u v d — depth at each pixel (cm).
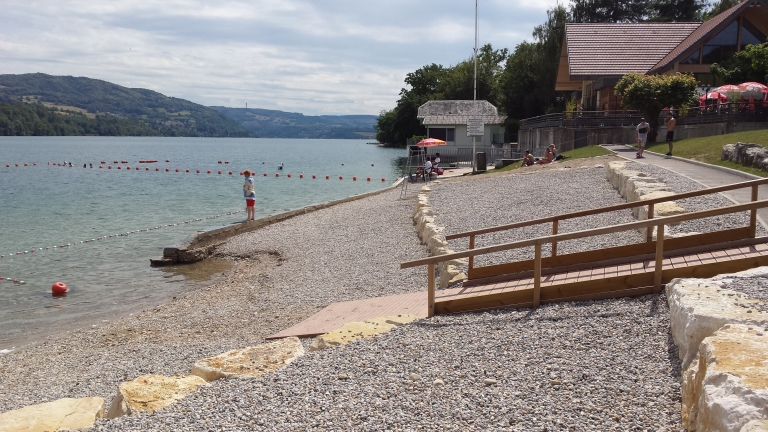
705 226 1119
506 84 7875
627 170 1877
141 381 698
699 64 4100
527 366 645
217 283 1683
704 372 458
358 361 722
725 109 3516
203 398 651
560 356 662
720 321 532
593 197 1803
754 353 443
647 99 3388
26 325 1365
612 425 497
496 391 589
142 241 2355
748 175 1841
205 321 1294
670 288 691
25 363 1115
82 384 952
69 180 5097
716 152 2475
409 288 1326
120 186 4588
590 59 4494
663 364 602
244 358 774
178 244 2047
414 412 561
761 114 3419
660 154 2770
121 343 1194
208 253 2050
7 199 3719
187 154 10919
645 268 909
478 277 1112
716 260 852
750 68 3725
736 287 634
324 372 693
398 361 708
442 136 6297
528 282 1004
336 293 1380
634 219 1388
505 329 786
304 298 1378
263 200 3672
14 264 1969
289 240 2125
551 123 4334
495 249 891
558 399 557
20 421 641
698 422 437
